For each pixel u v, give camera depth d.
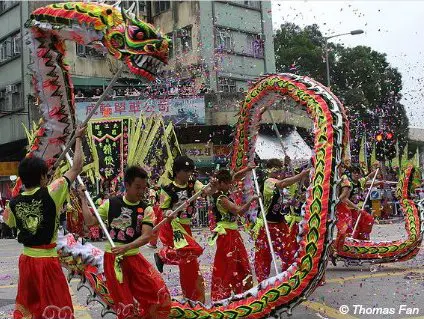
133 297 4.77
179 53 24.50
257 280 7.32
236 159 7.95
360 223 9.85
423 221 9.26
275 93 6.89
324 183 5.21
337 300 6.66
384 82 27.70
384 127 21.62
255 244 7.38
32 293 4.28
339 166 5.32
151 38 4.88
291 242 7.32
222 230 6.38
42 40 5.56
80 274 5.58
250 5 25.72
